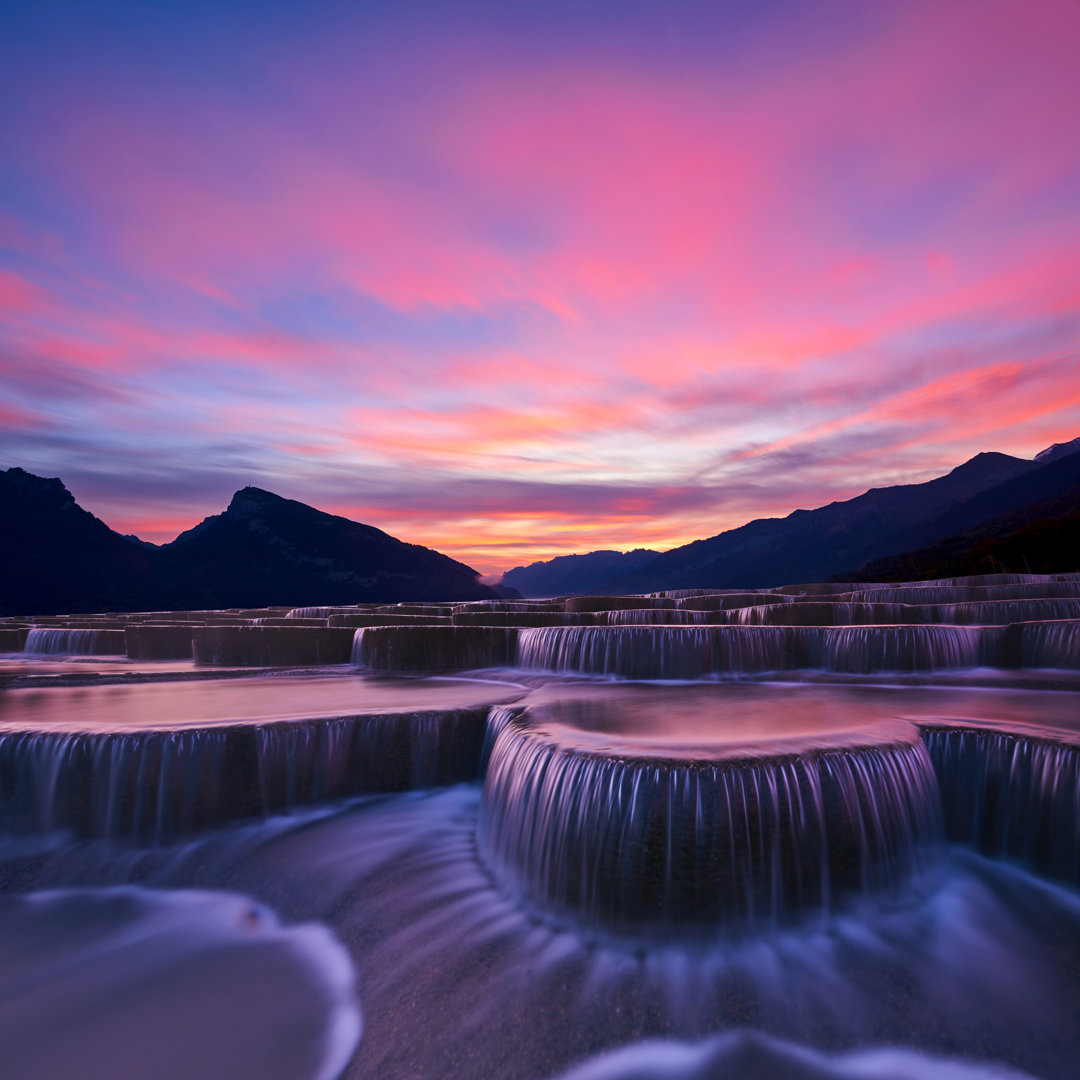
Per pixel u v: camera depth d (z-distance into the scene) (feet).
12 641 74.02
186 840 23.40
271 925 19.29
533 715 25.57
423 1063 13.47
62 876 21.88
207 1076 13.60
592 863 17.20
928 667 38.65
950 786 21.18
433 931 17.89
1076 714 25.44
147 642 63.46
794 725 23.50
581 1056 13.26
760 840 16.62
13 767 23.89
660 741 19.61
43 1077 13.67
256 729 24.21
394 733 26.30
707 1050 13.21
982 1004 14.14
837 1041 13.30
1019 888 18.70
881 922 17.29
